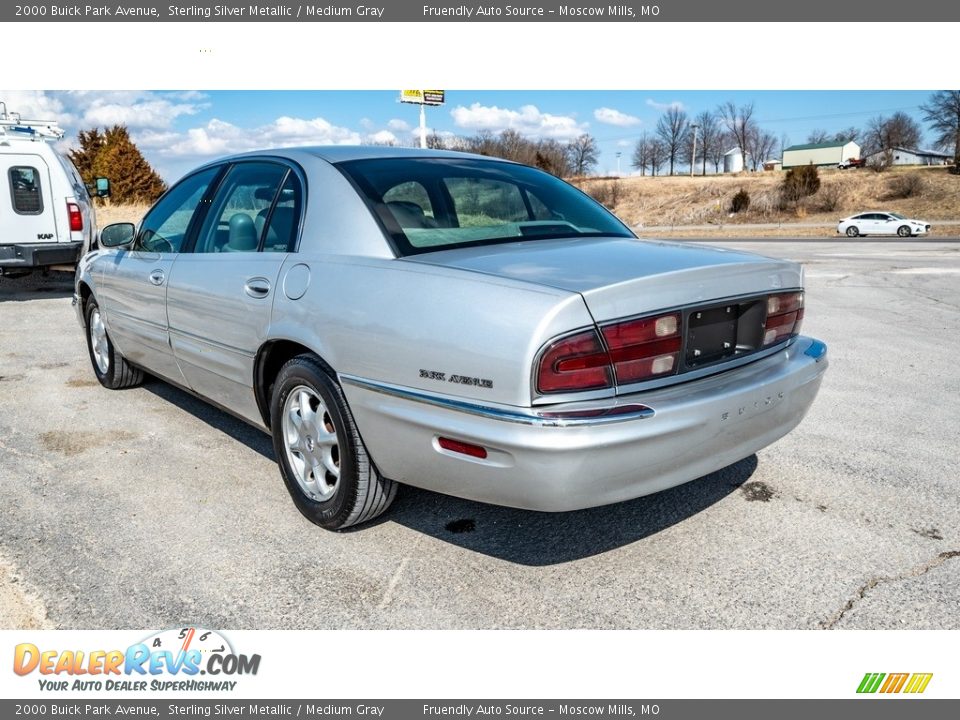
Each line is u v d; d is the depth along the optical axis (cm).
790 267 298
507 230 314
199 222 389
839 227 3931
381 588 272
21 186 997
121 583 274
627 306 239
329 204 308
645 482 247
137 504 338
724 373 269
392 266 274
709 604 261
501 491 246
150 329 418
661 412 239
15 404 493
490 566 285
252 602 263
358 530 313
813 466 379
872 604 260
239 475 371
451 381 246
